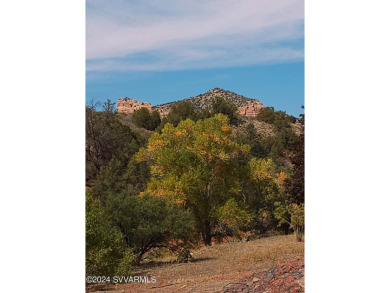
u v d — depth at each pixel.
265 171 21.61
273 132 21.66
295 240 18.86
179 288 11.41
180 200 21.98
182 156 22.19
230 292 9.82
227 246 19.81
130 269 13.87
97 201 14.49
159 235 17.92
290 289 9.03
